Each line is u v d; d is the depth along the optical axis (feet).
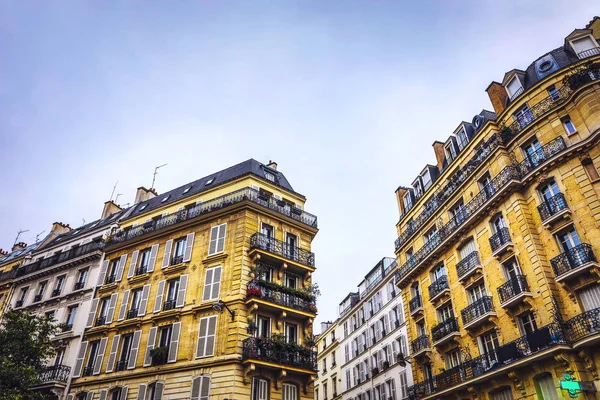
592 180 65.87
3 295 126.72
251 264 85.40
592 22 86.94
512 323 71.51
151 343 84.94
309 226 99.50
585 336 56.80
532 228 72.08
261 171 108.78
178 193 117.80
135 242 105.09
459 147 100.27
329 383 169.27
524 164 76.79
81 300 105.60
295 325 85.92
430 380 88.63
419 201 109.60
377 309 138.92
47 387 89.35
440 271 96.78
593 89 69.77
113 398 83.46
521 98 81.51
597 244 61.87
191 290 86.94
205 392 72.64
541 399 63.52
